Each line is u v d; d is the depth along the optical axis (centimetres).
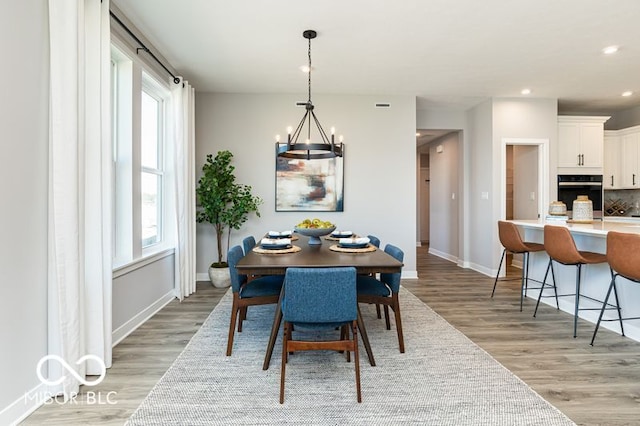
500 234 413
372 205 525
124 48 295
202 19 303
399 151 526
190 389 217
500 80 459
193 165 452
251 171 512
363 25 312
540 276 415
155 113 408
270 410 195
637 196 606
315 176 517
